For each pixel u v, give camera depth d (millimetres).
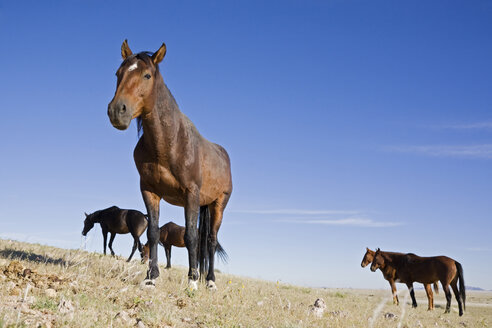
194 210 6754
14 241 12938
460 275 15250
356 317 6996
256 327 4746
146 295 5457
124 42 6234
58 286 4949
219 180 7953
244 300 6605
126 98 5543
